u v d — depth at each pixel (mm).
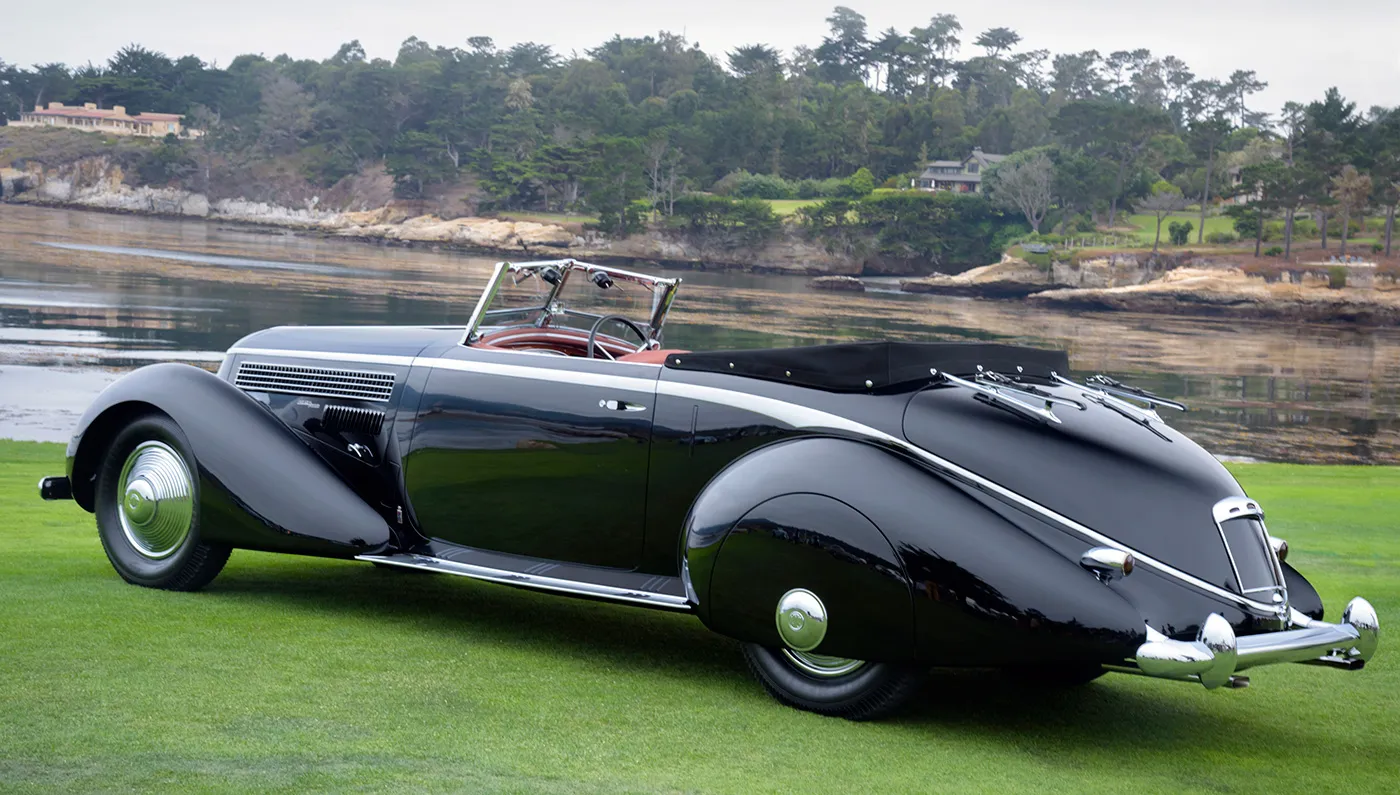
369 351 5109
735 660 4590
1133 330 130000
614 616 5246
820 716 3924
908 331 107250
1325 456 59000
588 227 186125
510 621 5004
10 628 4320
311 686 3842
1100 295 155250
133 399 5062
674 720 3754
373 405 4977
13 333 70812
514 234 184500
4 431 36344
